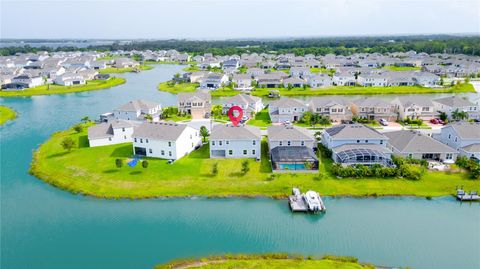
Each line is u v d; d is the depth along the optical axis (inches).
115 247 1919.3
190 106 4694.9
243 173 2728.8
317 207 2222.0
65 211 2287.2
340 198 2411.4
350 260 1793.8
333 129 3225.9
